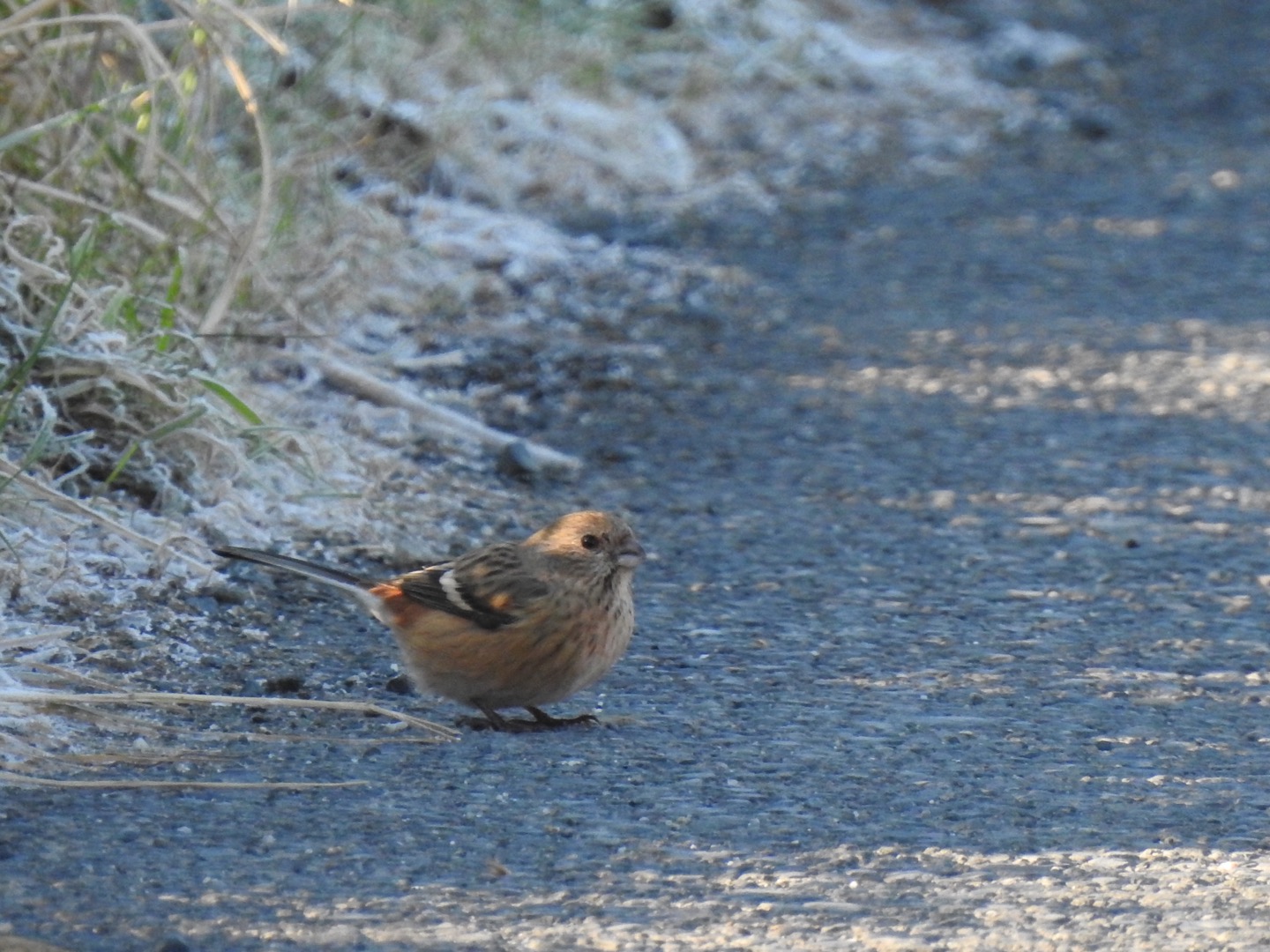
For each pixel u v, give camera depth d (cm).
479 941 621
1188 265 1988
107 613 948
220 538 1077
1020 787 800
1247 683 962
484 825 732
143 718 831
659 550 1181
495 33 2066
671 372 1587
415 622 861
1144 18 3241
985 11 3089
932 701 923
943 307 1823
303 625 987
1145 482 1354
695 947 623
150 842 695
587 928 636
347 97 1709
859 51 2681
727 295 1823
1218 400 1558
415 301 1616
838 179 2303
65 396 1073
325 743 823
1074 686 951
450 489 1252
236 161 1451
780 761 826
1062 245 2062
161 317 1160
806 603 1088
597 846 713
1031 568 1165
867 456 1403
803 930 641
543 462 1321
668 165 2183
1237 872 706
